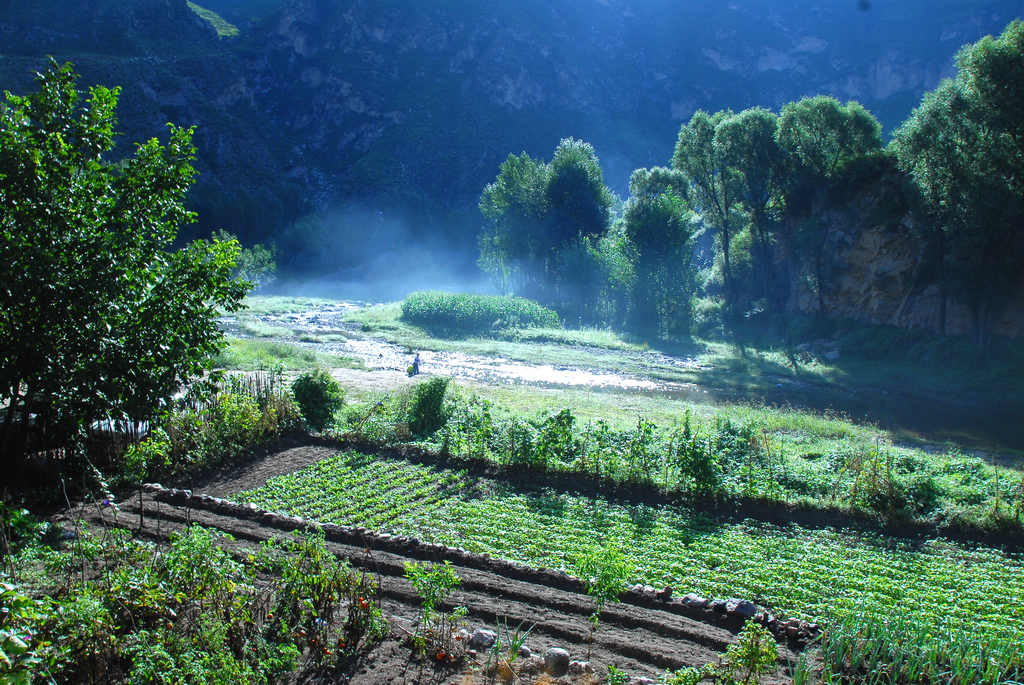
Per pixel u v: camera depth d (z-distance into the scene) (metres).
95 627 6.90
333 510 14.18
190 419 16.55
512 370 37.97
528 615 9.41
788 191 53.22
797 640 9.05
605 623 9.34
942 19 158.62
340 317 59.31
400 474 16.77
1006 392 35.06
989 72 37.62
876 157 49.03
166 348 14.15
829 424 26.08
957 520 14.55
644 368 40.56
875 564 12.70
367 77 154.25
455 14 166.50
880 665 8.17
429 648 8.20
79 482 13.64
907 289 45.16
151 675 6.56
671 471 17.11
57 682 6.70
